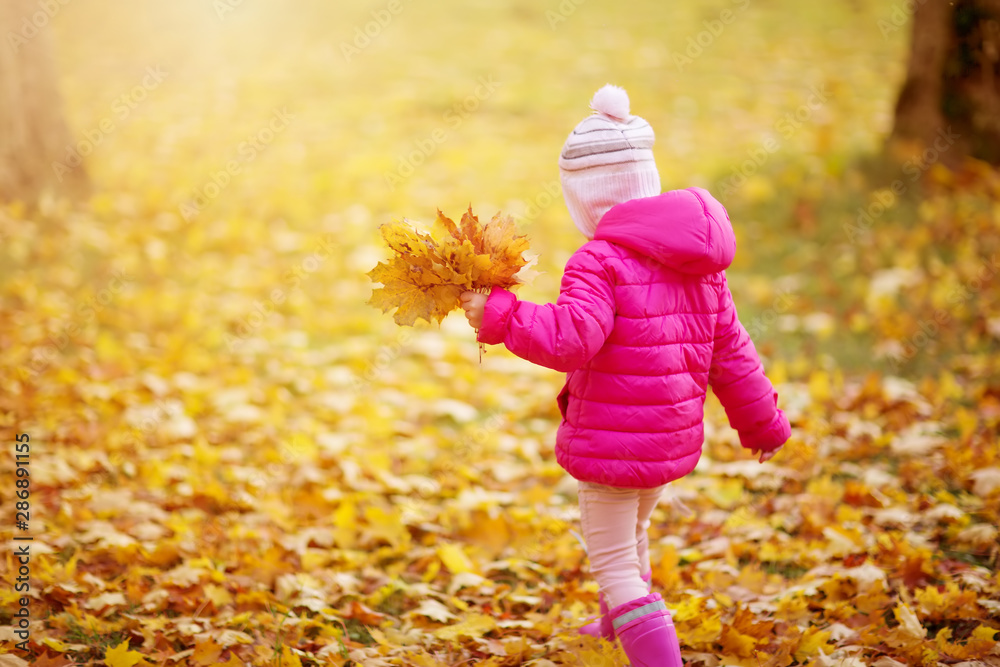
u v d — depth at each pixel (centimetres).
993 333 541
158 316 627
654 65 1189
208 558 352
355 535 391
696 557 361
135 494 417
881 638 287
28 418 486
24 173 762
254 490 428
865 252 665
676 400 248
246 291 673
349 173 877
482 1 1518
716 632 291
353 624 324
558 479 446
